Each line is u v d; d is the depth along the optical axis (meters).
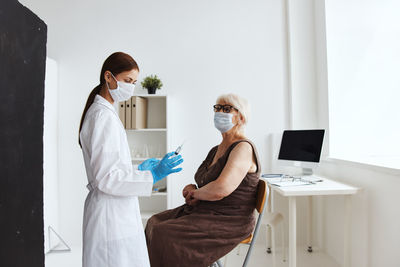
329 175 2.75
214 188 1.54
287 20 3.08
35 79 0.86
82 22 3.11
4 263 0.70
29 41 0.82
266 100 3.07
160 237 1.54
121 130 1.27
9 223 0.73
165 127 3.11
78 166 3.07
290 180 2.50
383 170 1.83
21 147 0.78
